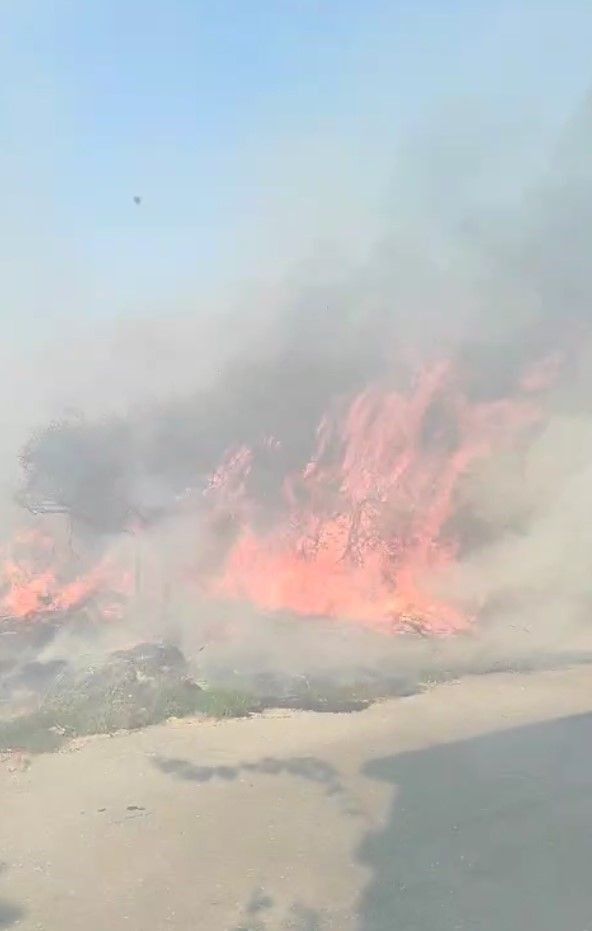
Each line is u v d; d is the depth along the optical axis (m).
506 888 3.50
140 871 3.82
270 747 5.61
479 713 6.25
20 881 3.75
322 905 3.46
